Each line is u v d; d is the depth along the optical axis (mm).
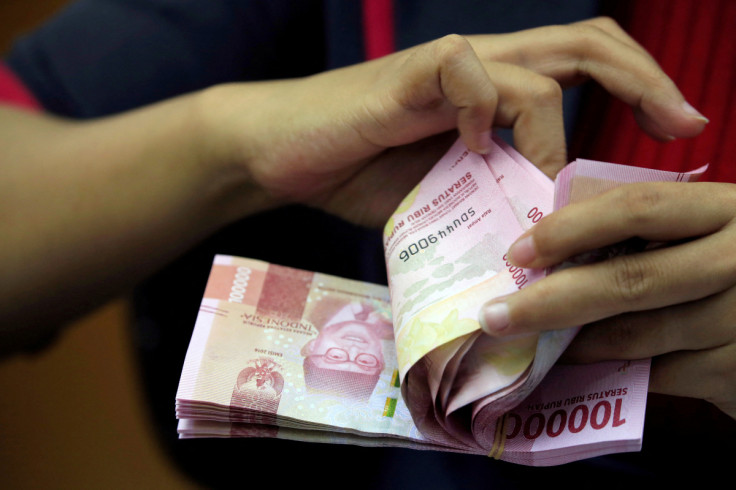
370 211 999
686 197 609
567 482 933
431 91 756
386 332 871
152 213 1032
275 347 829
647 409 902
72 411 2039
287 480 1069
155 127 1035
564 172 637
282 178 942
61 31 1230
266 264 930
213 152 962
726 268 610
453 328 681
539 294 616
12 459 1921
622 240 635
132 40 1232
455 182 780
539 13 1158
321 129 850
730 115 1047
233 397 762
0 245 1037
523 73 786
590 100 1092
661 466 894
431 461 1020
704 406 892
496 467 979
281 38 1306
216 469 1094
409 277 758
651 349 671
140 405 2035
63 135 1121
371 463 1055
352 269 1129
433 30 1192
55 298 1094
